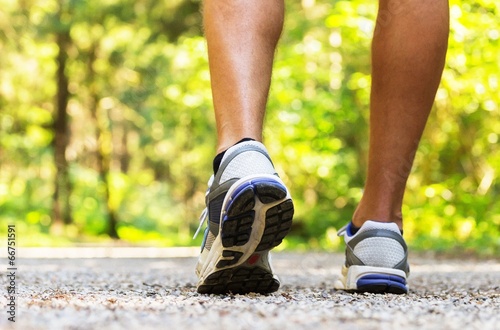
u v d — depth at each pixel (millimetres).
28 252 6445
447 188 9094
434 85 1733
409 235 9172
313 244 11734
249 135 1426
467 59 5750
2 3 12133
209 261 1520
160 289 1709
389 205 1795
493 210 8570
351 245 1796
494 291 1845
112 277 2369
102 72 13547
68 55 13297
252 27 1438
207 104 10664
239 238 1443
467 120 9156
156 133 14570
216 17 1448
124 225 16406
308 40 10164
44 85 14102
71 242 12227
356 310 1119
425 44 1697
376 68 1749
